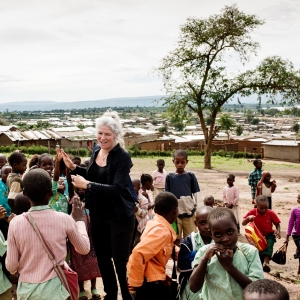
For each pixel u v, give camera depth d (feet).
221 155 162.61
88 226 18.69
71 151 159.12
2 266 14.15
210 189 70.95
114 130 15.72
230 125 239.71
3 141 212.23
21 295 11.54
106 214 15.88
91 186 14.97
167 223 13.57
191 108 112.06
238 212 35.99
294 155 146.30
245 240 35.60
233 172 101.14
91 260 18.38
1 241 13.73
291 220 27.78
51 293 11.41
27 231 11.57
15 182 19.04
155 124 624.59
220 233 9.56
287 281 26.00
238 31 101.14
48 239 11.62
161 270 13.43
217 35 102.01
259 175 41.06
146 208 23.61
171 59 107.76
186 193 24.44
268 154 154.81
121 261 15.80
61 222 11.96
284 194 67.77
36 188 11.71
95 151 16.48
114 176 15.60
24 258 11.66
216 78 107.55
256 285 6.98
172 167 105.50
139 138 253.65
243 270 10.07
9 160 20.54
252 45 104.94
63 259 11.92
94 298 18.95
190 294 12.40
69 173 17.57
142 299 13.38
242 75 107.45
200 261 9.86
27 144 214.48
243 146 194.49
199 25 104.53
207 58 107.14
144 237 13.16
